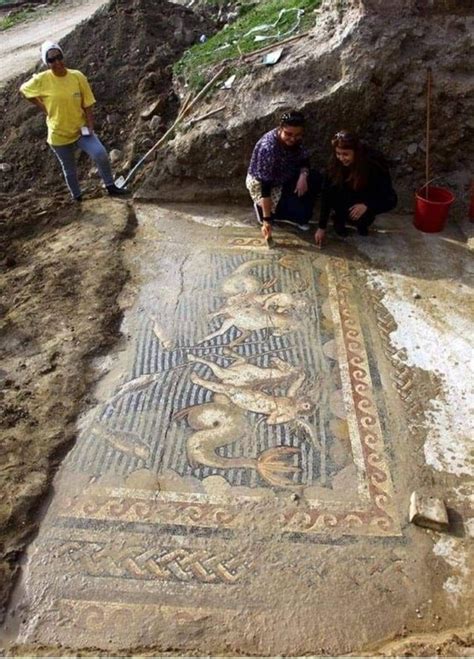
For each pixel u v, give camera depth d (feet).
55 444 10.72
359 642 8.11
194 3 28.55
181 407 11.40
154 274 15.08
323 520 9.53
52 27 39.52
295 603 8.51
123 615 8.43
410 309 13.78
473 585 8.71
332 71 16.55
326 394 11.65
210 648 8.05
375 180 15.44
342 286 14.52
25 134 21.70
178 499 9.85
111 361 12.53
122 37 22.74
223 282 14.71
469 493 9.93
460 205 16.94
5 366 12.59
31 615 8.45
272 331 13.17
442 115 16.33
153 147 18.76
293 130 14.55
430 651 7.90
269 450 10.59
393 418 11.19
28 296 14.65
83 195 18.98
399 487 10.02
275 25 19.26
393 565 8.96
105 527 9.49
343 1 16.92
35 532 9.45
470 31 16.02
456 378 12.02
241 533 9.37
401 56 16.06
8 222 17.79
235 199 17.97
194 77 19.24
